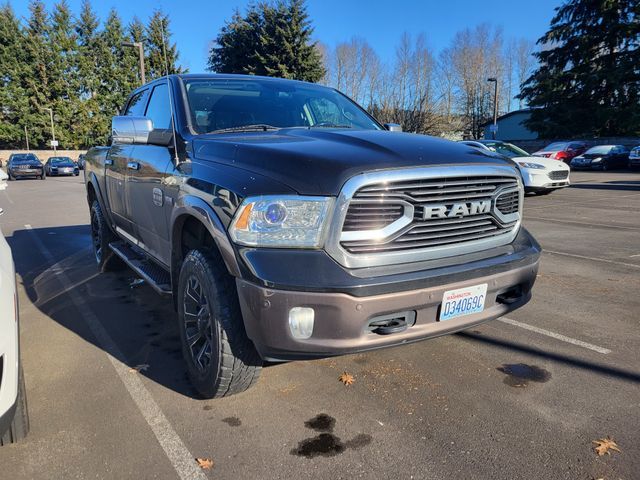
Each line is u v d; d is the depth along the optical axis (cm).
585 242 771
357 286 239
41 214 1259
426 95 5444
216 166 297
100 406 303
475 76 6084
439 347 383
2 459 254
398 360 362
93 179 584
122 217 496
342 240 246
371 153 269
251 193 254
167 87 426
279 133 345
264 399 309
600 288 530
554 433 271
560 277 573
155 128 427
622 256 675
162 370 351
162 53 5772
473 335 405
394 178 252
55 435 273
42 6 5594
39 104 5553
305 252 246
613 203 1249
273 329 243
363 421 284
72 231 970
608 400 304
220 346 275
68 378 340
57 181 2772
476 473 240
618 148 2636
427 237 267
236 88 415
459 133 5981
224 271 281
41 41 5491
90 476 240
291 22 4184
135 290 542
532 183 1352
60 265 669
